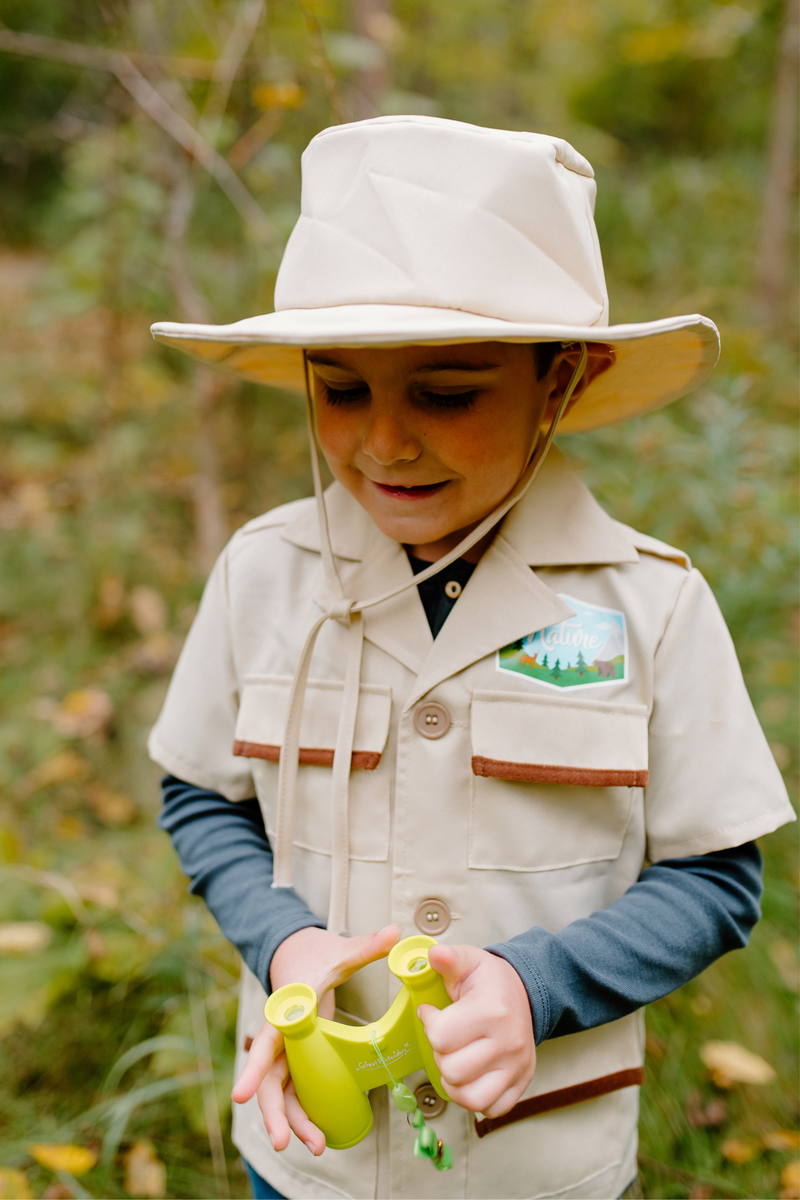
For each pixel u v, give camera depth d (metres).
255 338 0.76
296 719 0.98
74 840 2.19
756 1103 1.65
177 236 2.68
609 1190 1.01
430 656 0.97
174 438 3.65
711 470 2.18
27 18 3.85
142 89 2.43
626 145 7.35
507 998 0.80
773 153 4.79
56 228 5.88
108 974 1.73
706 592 1.03
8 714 2.59
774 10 5.26
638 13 5.03
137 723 2.48
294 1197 1.01
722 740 0.98
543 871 0.96
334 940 0.92
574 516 1.02
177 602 2.86
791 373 4.02
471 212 0.81
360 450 0.91
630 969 0.90
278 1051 0.86
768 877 1.97
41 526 3.26
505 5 5.25
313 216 0.89
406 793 0.96
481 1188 0.96
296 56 2.53
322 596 1.04
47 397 4.23
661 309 4.44
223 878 1.06
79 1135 1.55
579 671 0.97
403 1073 0.85
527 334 0.74
